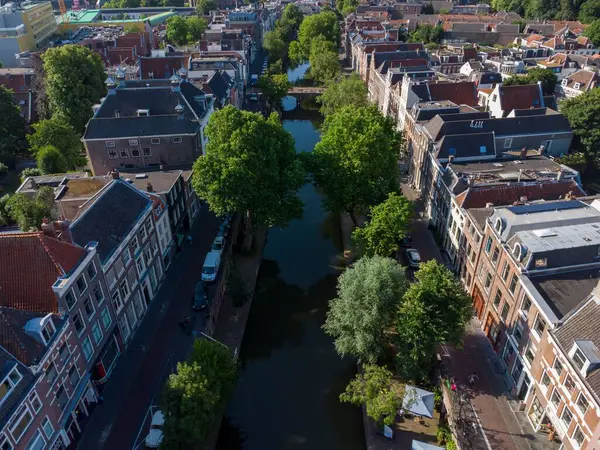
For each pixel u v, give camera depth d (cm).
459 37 17162
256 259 6862
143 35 14988
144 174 6794
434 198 7150
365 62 13388
